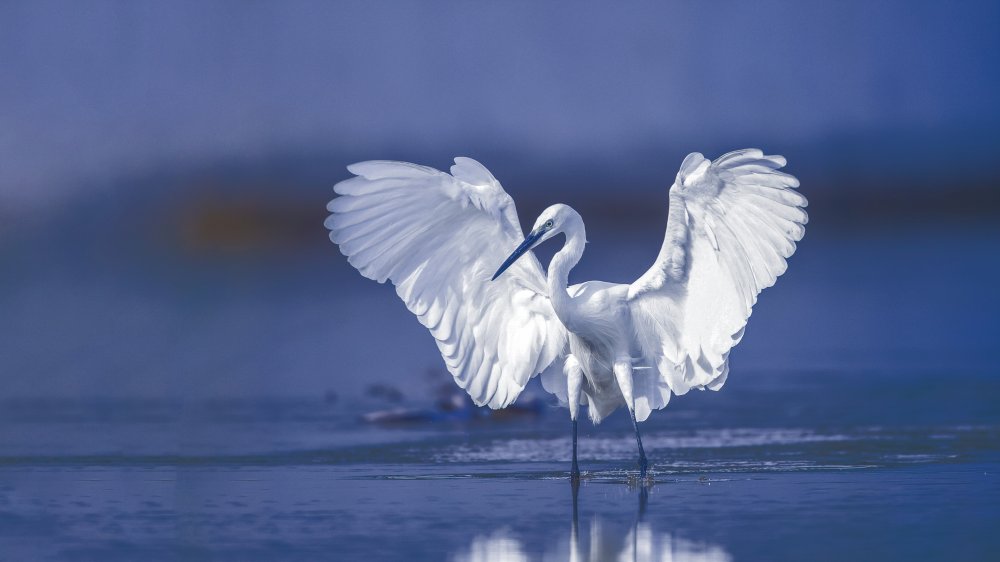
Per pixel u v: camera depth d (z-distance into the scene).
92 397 18.72
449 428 15.81
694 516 9.88
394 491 11.23
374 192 12.09
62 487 11.50
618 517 9.88
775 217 11.55
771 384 19.42
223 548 8.95
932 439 14.01
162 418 16.64
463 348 12.59
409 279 12.42
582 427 15.79
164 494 11.11
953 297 30.20
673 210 11.79
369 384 19.91
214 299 32.16
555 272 12.31
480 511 10.23
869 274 35.28
